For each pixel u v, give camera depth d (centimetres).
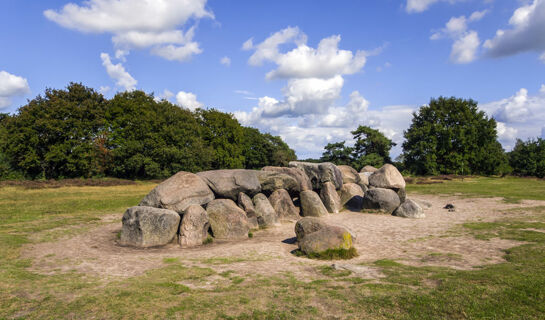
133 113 5244
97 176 4931
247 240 1513
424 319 614
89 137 4859
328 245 1153
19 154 4597
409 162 6219
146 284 838
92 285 839
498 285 756
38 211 2116
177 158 5094
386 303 688
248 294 764
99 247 1334
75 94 5194
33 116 4588
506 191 3183
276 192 2056
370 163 6800
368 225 1753
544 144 5772
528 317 604
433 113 6141
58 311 669
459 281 798
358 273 924
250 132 8669
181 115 5575
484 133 6094
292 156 10431
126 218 1456
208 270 988
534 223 1576
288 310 673
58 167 4888
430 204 2333
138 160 4794
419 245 1291
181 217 1595
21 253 1180
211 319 636
